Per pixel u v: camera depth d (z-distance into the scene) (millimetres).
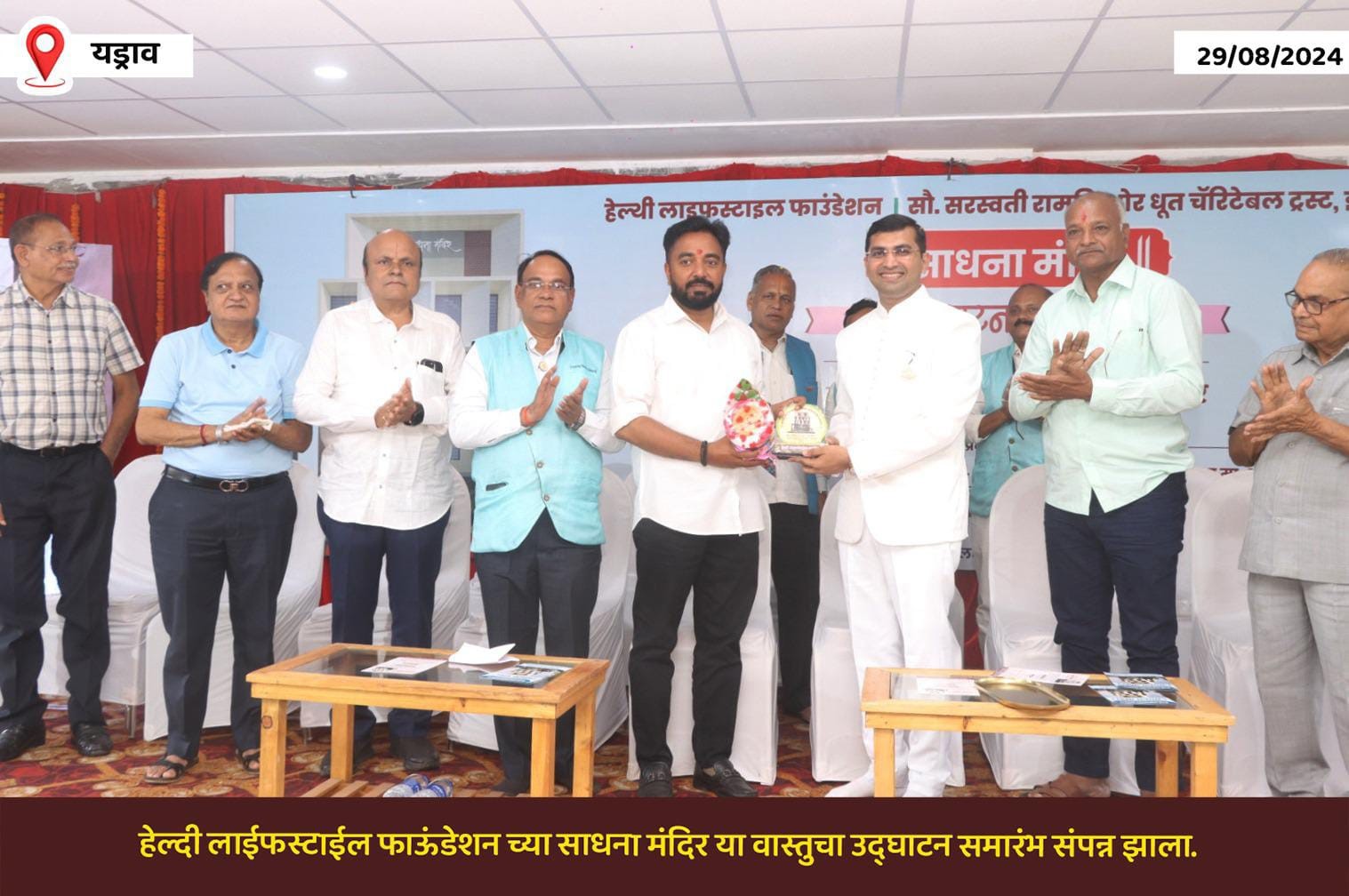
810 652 4367
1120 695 2371
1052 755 3350
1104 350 2955
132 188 6293
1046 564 3699
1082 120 5215
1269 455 2838
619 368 3178
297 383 3508
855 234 5543
